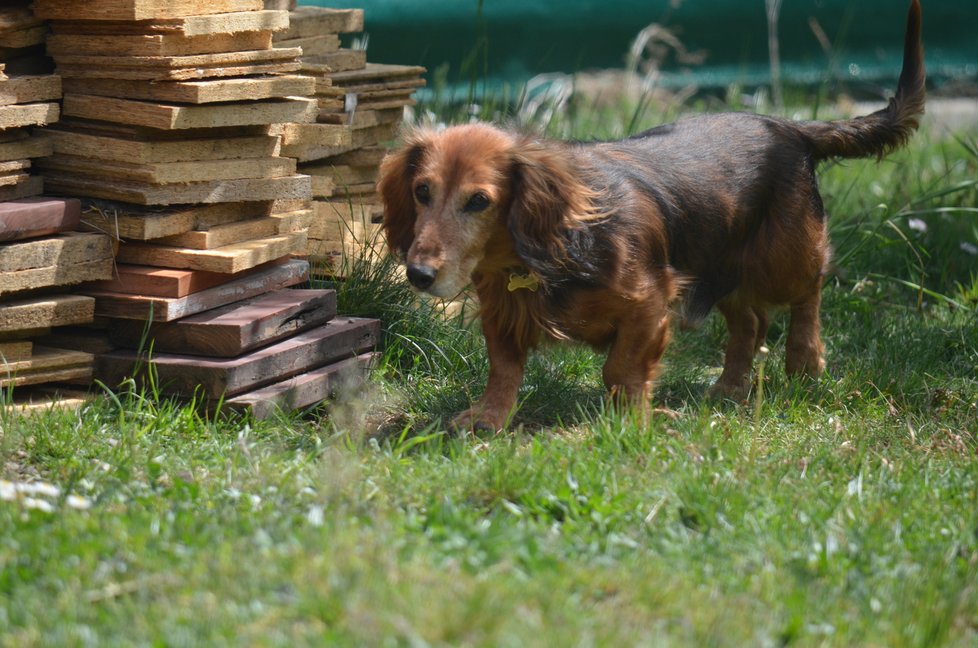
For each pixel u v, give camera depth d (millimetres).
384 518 5781
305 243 8805
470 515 5984
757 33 19453
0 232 7418
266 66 8172
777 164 9266
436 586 4945
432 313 9797
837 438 7820
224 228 8219
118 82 7891
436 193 7477
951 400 8914
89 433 7297
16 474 6715
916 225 12250
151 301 7840
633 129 14055
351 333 8844
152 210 7957
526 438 8094
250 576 4996
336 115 9945
